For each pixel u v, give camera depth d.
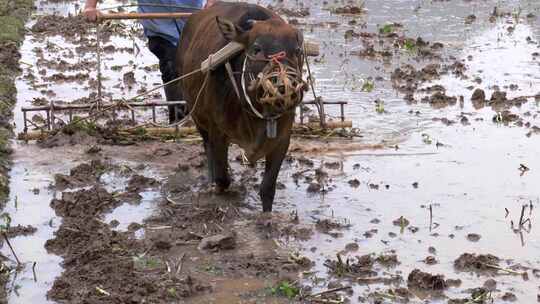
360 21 16.86
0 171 8.75
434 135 10.04
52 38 15.40
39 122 10.36
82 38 15.21
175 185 8.60
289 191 8.44
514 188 8.46
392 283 6.57
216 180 8.23
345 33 15.38
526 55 13.91
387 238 7.39
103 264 6.77
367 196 8.30
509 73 12.80
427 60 13.70
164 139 9.91
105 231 7.42
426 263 6.92
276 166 7.58
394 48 14.49
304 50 7.48
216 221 7.71
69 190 8.42
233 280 6.62
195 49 8.03
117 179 8.73
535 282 6.62
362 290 6.46
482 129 10.23
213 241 7.11
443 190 8.42
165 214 7.82
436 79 12.49
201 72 7.73
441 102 11.32
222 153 8.06
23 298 6.32
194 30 8.43
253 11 7.51
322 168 9.04
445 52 14.16
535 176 8.76
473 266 6.84
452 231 7.53
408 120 10.59
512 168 8.99
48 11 18.09
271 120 6.85
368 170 8.97
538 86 12.08
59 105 9.96
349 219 7.77
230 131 7.52
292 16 17.20
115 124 10.15
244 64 6.95
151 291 6.36
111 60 13.75
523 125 10.38
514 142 9.78
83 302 6.17
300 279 6.63
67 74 12.81
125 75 12.48
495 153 9.43
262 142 7.16
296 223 7.66
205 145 8.61
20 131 10.15
